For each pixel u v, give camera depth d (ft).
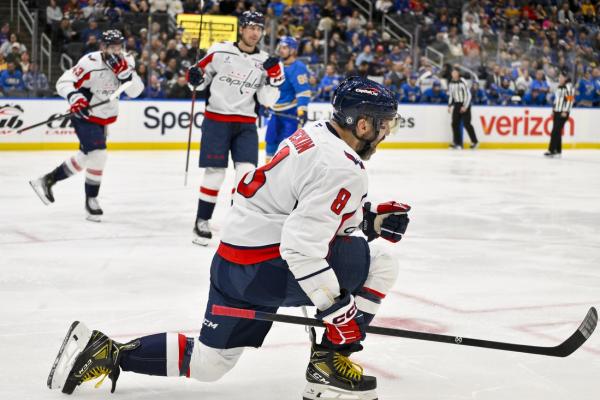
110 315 15.71
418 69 67.82
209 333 10.61
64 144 54.80
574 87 72.18
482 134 68.59
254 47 23.50
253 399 11.32
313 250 9.47
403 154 60.54
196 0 66.23
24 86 54.34
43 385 11.66
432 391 11.85
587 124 72.90
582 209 32.55
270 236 10.09
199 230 23.38
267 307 10.69
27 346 13.62
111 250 22.38
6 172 41.32
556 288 18.79
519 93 70.85
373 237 11.59
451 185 40.27
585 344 14.35
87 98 26.53
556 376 12.62
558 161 57.11
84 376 10.99
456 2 77.10
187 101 58.34
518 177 44.93
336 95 10.05
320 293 9.59
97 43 58.44
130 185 37.27
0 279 18.69
